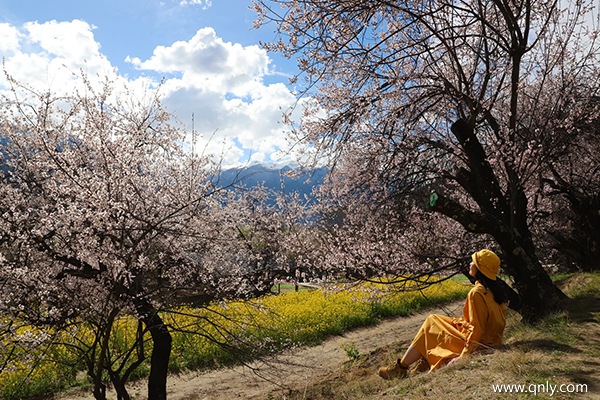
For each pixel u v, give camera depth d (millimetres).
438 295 20672
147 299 7914
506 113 10078
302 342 14484
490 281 5602
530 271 7387
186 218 8320
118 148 7945
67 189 7328
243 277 10070
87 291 7238
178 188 8547
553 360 4707
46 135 8016
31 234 7133
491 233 7434
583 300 7855
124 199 7582
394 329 16188
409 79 8430
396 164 9344
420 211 9953
